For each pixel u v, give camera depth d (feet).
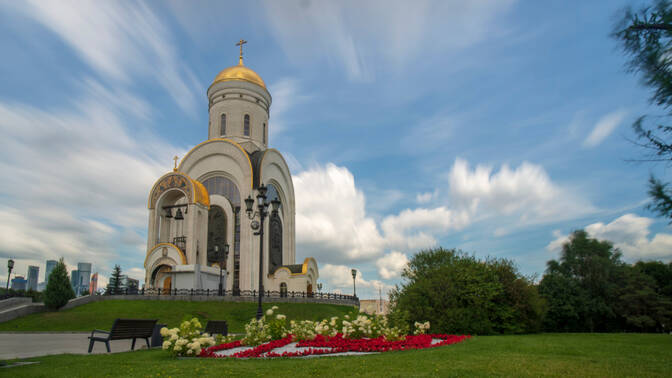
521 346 41.78
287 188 187.42
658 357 32.63
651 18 22.61
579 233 123.13
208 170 165.48
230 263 150.61
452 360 30.12
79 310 97.55
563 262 122.52
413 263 102.63
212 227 157.89
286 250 182.09
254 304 111.55
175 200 148.77
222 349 42.14
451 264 76.89
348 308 136.15
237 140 178.60
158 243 137.80
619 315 108.99
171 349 35.58
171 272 124.98
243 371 26.32
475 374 24.13
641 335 67.56
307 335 48.70
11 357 36.63
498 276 73.72
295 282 155.53
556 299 104.37
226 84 184.03
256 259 148.25
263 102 190.80
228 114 181.47
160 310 96.78
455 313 67.56
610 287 109.70
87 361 31.58
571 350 37.81
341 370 26.04
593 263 113.60
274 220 172.65
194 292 117.80
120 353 38.52
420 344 43.16
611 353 35.35
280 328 49.16
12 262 97.50
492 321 69.92
